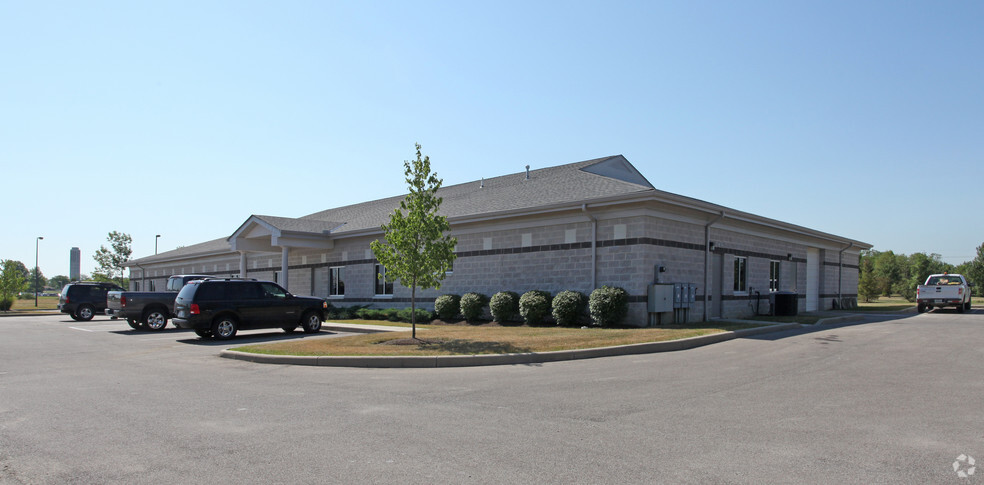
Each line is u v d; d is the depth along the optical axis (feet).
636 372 34.91
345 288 95.91
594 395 28.22
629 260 60.70
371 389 30.60
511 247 72.28
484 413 24.66
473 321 72.02
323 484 16.35
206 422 23.47
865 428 21.47
